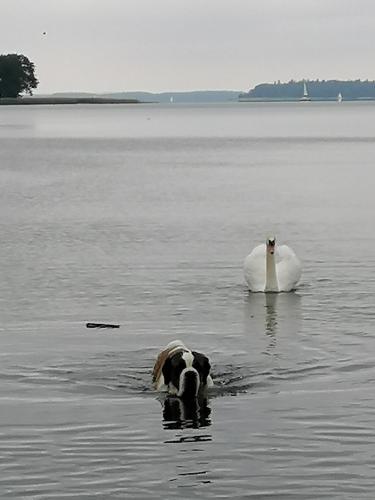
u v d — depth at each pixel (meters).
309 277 21.98
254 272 20.45
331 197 40.12
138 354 15.16
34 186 45.47
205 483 10.07
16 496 9.77
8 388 13.35
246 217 33.19
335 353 15.19
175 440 11.29
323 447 11.03
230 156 72.12
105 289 20.41
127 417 12.12
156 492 9.86
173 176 52.59
